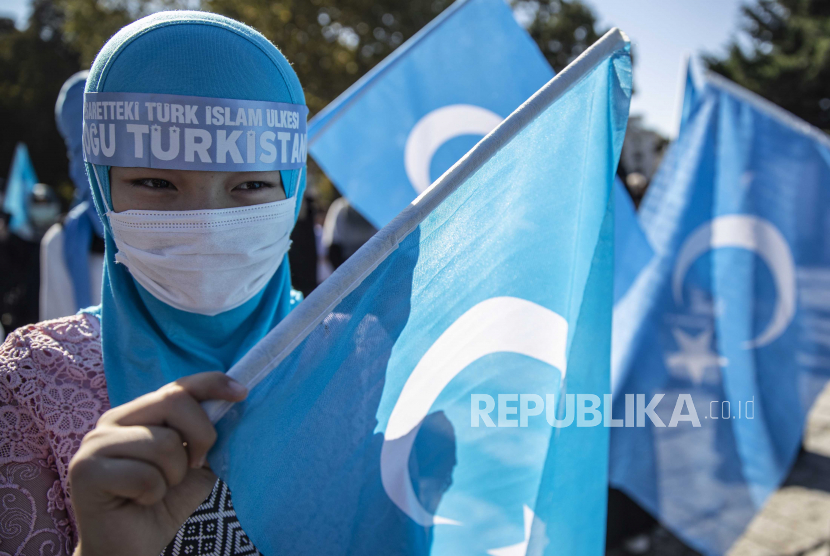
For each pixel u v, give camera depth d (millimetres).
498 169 1019
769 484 2881
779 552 3727
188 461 759
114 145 996
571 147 1070
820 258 2934
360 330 930
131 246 1027
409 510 1052
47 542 922
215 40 998
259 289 1134
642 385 2961
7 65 31938
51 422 962
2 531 900
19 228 7859
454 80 2783
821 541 3803
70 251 3301
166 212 1003
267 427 837
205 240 1012
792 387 2939
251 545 1018
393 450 1020
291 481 888
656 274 3025
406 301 973
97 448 696
